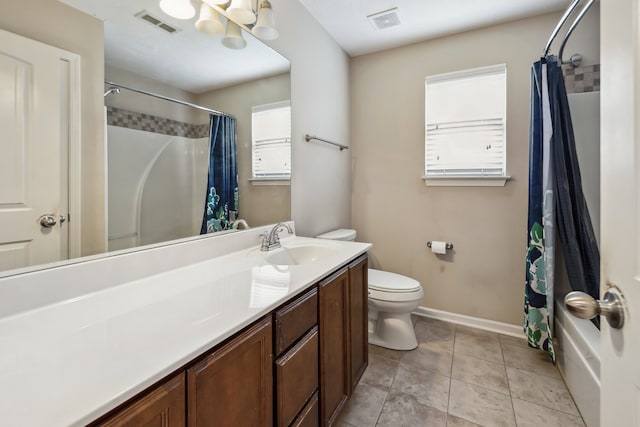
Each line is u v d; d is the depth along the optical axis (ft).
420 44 8.09
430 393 5.30
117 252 3.40
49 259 2.86
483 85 7.48
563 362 5.64
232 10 4.35
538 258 6.22
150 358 1.91
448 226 7.98
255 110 5.43
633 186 1.65
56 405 1.49
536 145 6.22
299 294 3.43
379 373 5.86
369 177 8.91
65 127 2.98
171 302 2.85
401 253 8.57
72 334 2.22
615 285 1.79
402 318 6.79
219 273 3.78
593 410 4.34
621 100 1.75
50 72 2.86
